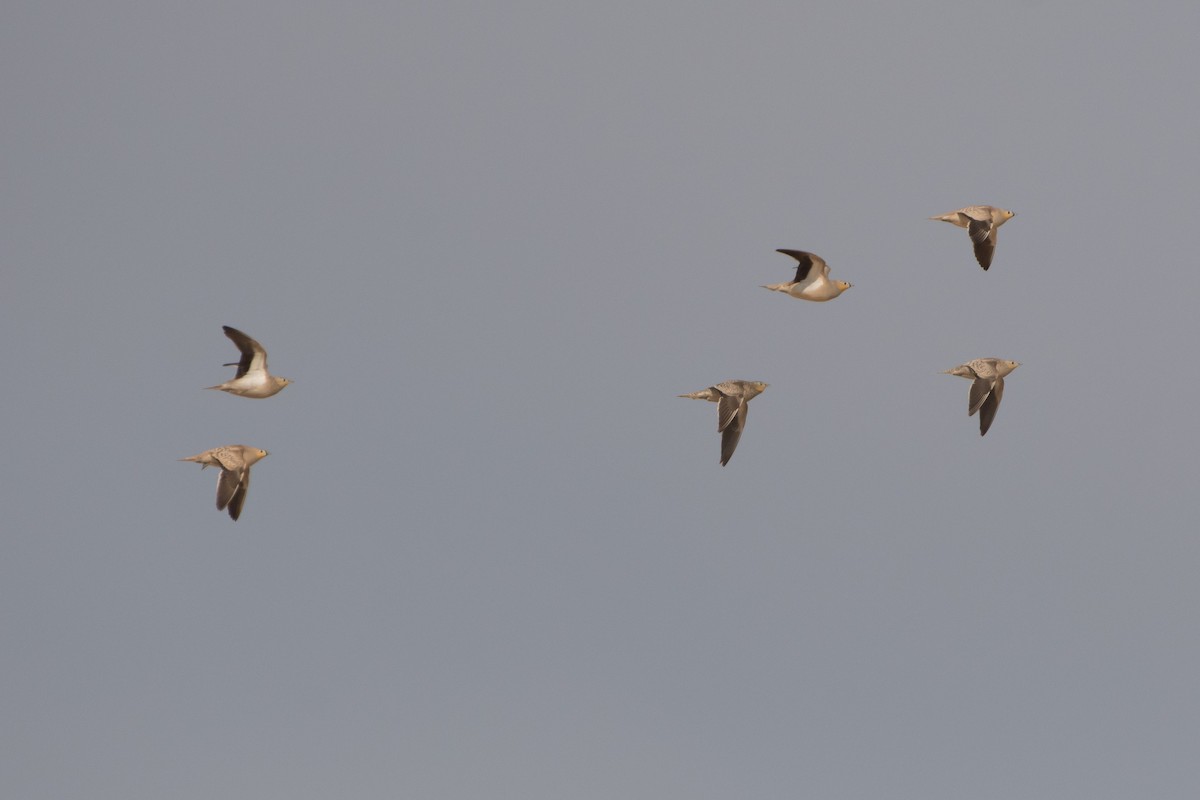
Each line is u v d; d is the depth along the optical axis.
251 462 49.34
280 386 49.31
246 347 48.84
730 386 53.72
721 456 52.97
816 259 52.06
